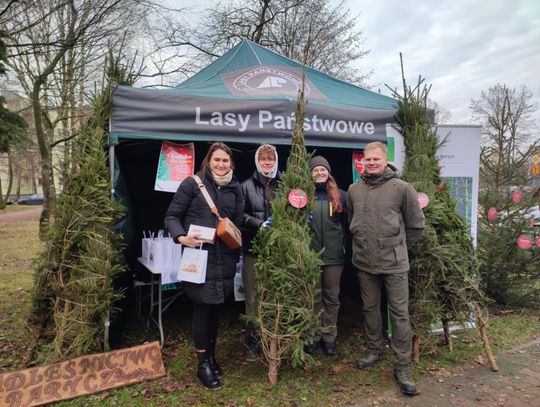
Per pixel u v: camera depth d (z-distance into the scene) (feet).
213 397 9.37
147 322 14.49
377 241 10.20
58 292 9.84
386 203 10.16
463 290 11.18
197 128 11.30
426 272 11.25
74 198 10.03
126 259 12.77
